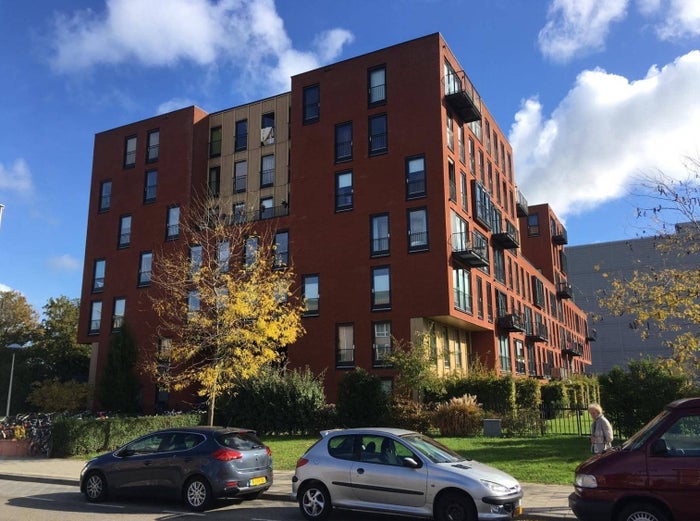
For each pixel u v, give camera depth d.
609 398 17.14
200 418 21.83
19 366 38.75
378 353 27.56
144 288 34.91
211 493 10.28
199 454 10.63
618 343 71.50
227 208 33.94
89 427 18.23
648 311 12.97
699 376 16.34
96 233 37.91
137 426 19.42
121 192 37.59
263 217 33.62
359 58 31.28
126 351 32.28
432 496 8.48
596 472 7.47
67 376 42.47
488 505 8.19
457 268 28.67
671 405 7.55
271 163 34.34
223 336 19.28
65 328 43.09
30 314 46.91
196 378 20.89
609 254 72.25
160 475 10.76
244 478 10.59
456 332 32.03
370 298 28.27
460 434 19.50
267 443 18.97
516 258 42.44
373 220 29.12
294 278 30.28
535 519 9.05
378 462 9.07
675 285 12.85
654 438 7.30
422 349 23.80
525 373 41.16
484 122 37.62
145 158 37.31
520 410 20.47
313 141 31.62
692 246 13.54
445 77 29.94
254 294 19.80
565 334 61.38
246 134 35.75
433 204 27.72
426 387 22.86
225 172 35.78
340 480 9.18
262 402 21.66
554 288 57.19
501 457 14.45
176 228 34.78
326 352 28.72
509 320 34.53
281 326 19.91
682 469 7.00
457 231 29.19
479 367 28.72
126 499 11.60
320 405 21.62
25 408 37.84
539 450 15.52
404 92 29.62
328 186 30.62
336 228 29.89
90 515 9.86
